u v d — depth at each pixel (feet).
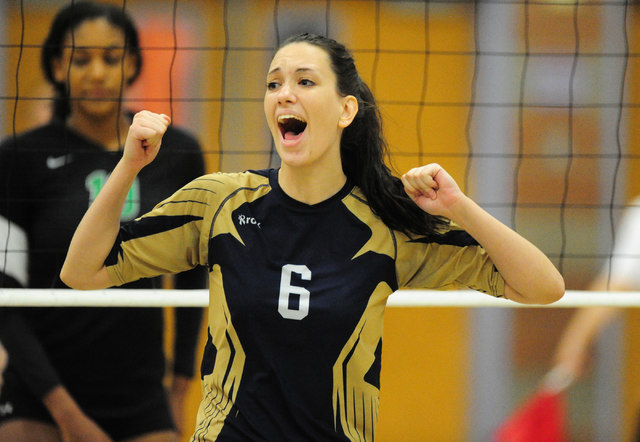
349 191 23.06
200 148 40.78
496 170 59.26
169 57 55.31
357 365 21.83
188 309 40.22
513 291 22.63
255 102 56.18
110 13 40.42
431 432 59.47
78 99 39.52
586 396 60.44
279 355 21.57
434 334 59.52
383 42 57.67
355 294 21.89
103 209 21.94
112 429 38.99
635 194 60.39
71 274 22.48
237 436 21.35
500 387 59.67
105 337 38.68
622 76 59.67
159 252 22.93
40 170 39.14
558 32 59.11
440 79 58.23
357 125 23.22
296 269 22.00
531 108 59.57
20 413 38.22
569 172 60.18
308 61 22.26
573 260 60.49
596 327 42.24
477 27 58.59
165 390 39.99
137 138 21.48
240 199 22.94
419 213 22.81
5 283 38.09
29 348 38.17
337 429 21.67
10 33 53.21
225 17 52.80
